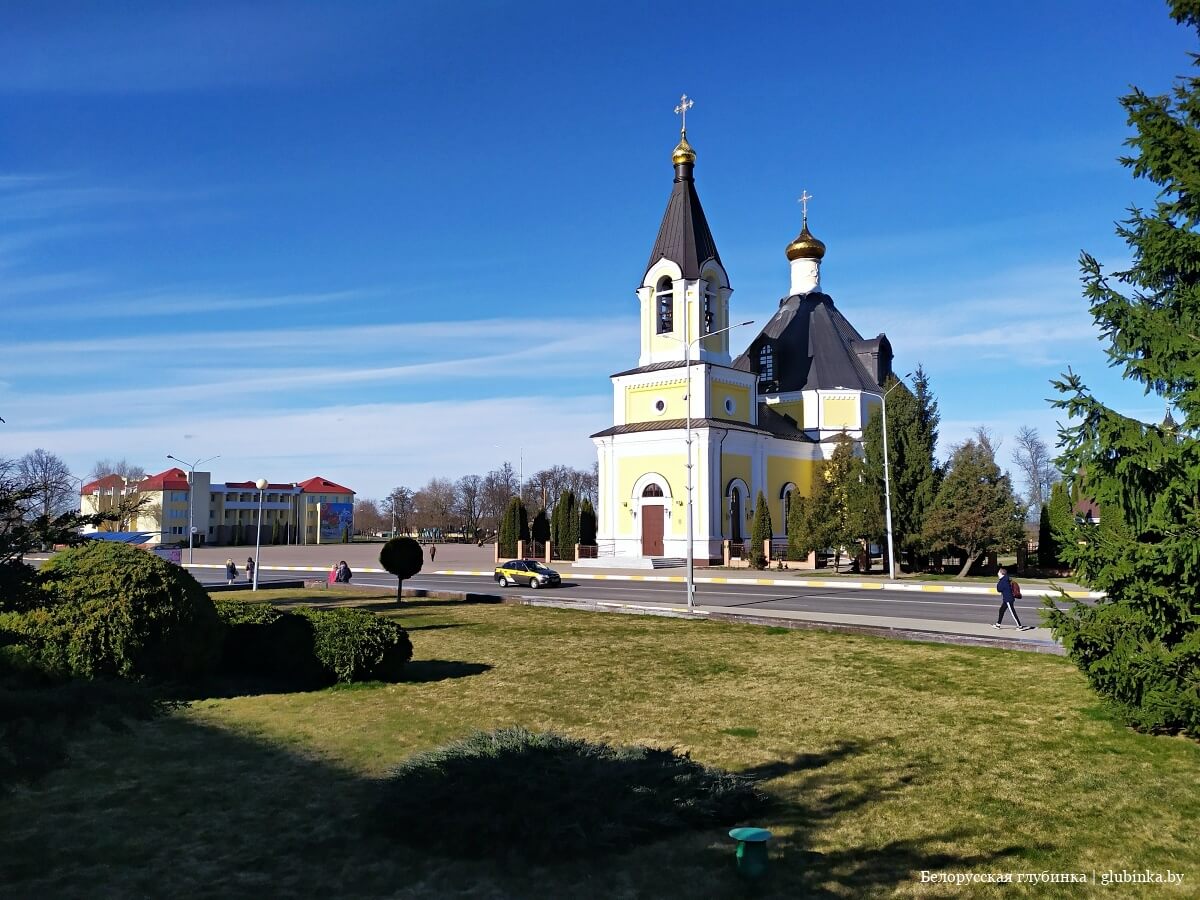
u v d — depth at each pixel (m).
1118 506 10.80
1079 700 12.78
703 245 50.22
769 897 6.46
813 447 56.44
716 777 8.55
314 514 121.38
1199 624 10.05
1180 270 10.59
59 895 6.42
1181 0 10.07
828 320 59.25
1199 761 9.83
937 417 42.31
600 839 7.12
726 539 48.34
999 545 38.78
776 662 16.41
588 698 13.46
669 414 49.38
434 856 7.18
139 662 12.84
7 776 8.43
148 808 8.37
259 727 11.59
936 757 10.12
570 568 50.00
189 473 90.06
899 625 21.69
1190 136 10.22
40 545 8.41
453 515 133.50
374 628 14.84
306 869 6.94
